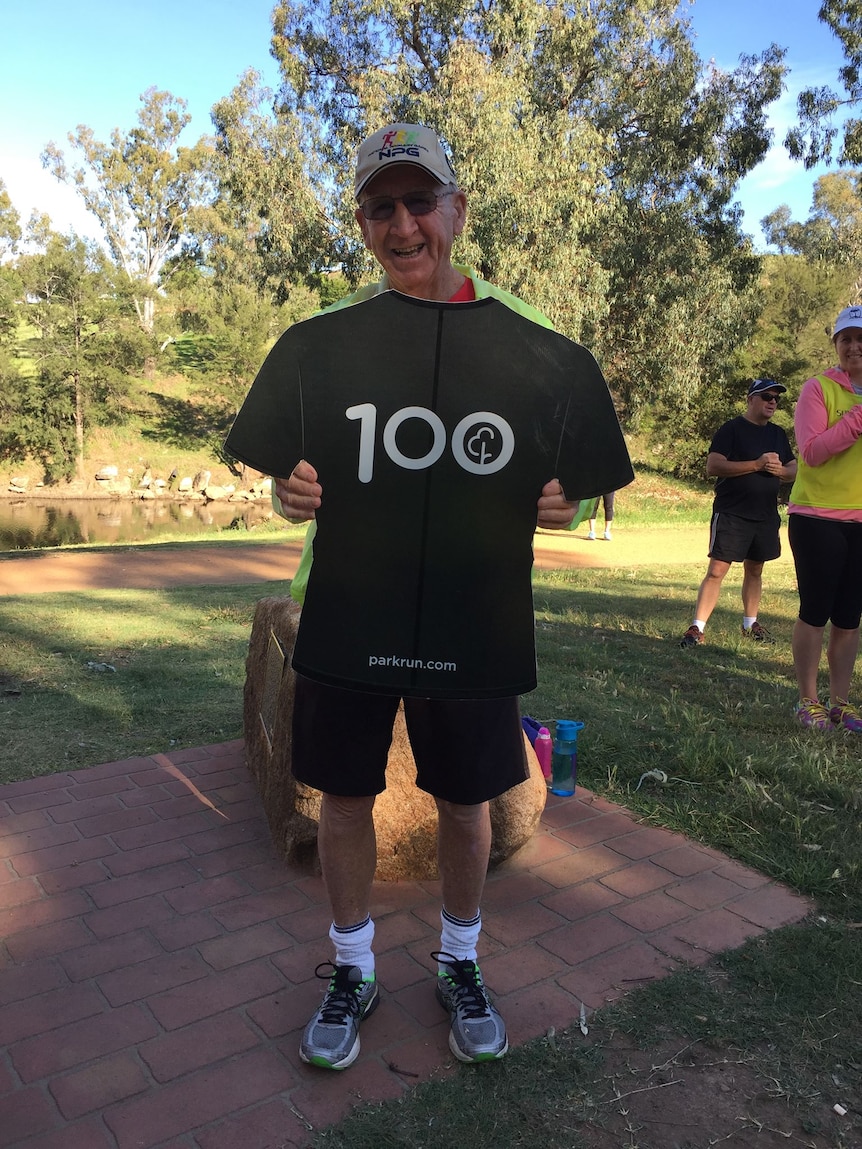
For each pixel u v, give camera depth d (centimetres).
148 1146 182
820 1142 184
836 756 398
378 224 207
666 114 2366
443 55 2209
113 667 548
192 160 5469
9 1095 195
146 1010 225
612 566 1265
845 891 285
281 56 2319
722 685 534
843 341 425
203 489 3588
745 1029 218
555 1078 202
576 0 2244
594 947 255
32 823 332
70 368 3766
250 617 721
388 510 191
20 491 3572
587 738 425
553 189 1967
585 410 187
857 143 2502
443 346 186
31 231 4975
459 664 194
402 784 291
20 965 244
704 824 335
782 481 646
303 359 188
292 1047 212
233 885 289
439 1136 184
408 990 236
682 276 2434
